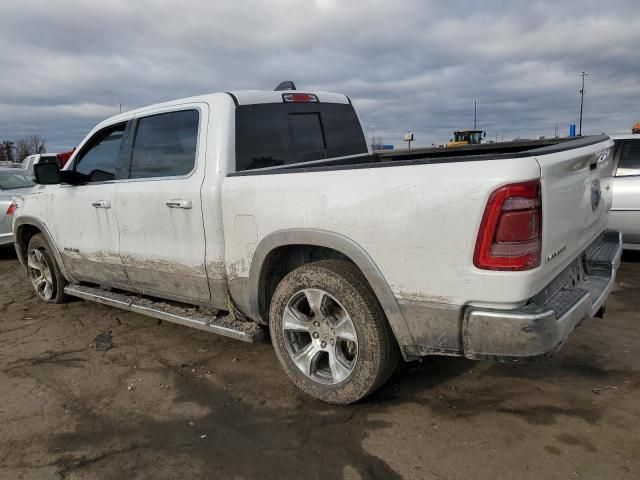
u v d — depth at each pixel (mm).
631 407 3059
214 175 3576
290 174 3174
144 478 2621
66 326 4992
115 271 4539
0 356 4305
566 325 2547
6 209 8492
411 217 2641
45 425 3158
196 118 3801
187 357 4109
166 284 4094
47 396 3537
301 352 3297
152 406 3346
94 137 4727
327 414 3135
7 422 3209
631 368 3570
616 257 3465
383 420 3035
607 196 3709
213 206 3543
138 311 4406
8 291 6496
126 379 3762
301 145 4254
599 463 2557
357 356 2977
